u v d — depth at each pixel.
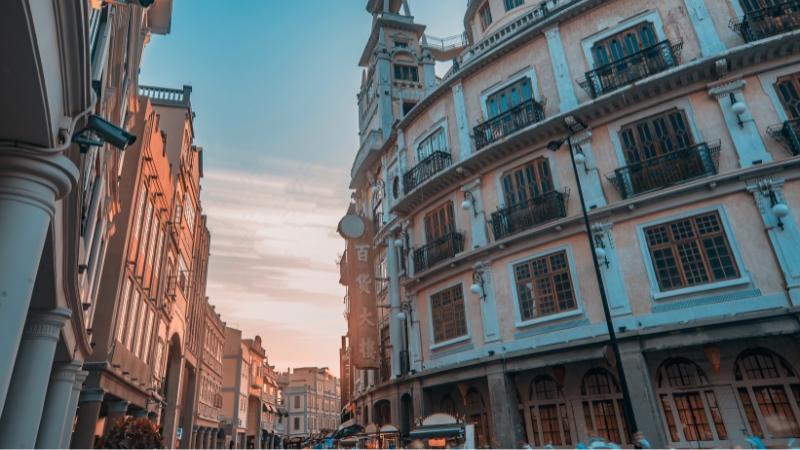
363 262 17.61
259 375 55.81
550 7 17.23
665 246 12.27
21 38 3.14
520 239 14.70
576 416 13.08
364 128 29.19
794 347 10.69
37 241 4.30
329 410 84.50
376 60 27.48
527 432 13.88
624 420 12.24
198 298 33.72
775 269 10.77
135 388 17.27
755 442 8.64
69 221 6.09
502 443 13.32
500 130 16.31
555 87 15.63
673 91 13.25
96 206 10.96
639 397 11.24
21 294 4.05
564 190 14.40
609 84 14.30
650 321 11.84
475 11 22.91
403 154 21.00
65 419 10.35
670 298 11.80
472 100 18.08
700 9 13.43
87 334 10.90
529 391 14.28
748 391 11.02
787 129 11.28
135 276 16.94
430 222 18.81
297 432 72.88
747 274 11.04
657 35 14.02
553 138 15.07
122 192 15.94
